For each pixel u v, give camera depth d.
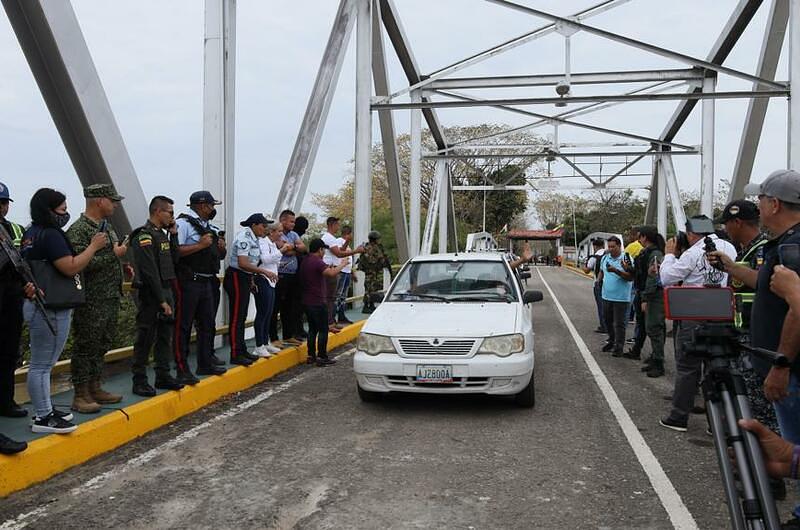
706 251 4.25
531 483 4.45
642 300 8.36
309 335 8.78
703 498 4.19
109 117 7.02
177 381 6.30
